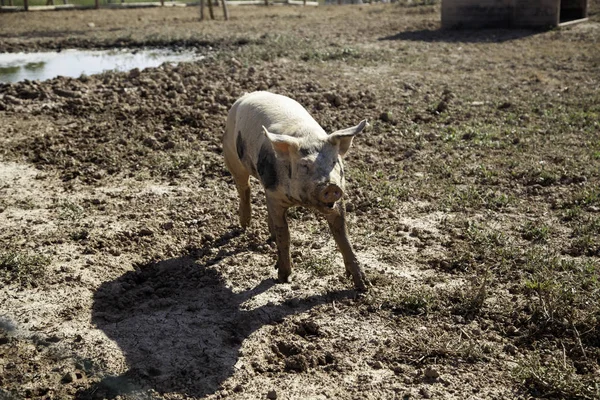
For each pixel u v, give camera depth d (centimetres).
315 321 552
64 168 917
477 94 1298
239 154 638
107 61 1847
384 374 488
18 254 661
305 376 489
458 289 588
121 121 1108
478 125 1081
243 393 473
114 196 823
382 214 762
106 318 568
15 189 845
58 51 2052
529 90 1325
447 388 470
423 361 501
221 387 480
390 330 540
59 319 567
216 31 2383
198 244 704
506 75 1480
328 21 2692
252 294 599
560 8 2373
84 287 615
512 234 706
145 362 508
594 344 516
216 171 900
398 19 2661
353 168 902
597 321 532
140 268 661
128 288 621
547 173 849
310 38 2116
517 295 586
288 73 1478
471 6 2220
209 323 558
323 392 471
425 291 583
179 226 742
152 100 1223
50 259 657
